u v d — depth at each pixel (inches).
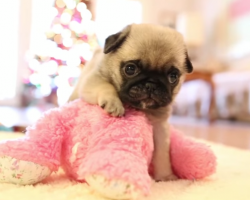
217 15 65.1
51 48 44.8
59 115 11.5
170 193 11.1
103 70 13.6
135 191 8.9
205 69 47.8
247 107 49.4
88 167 9.2
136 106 12.5
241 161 17.3
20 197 9.7
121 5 65.7
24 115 39.2
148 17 68.9
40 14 59.0
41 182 11.4
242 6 56.1
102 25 64.3
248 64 53.9
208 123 47.8
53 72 44.9
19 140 10.8
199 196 10.9
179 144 13.6
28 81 51.6
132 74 12.9
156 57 12.9
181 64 13.9
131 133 10.5
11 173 10.5
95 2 61.4
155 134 13.3
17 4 58.6
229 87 52.4
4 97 58.4
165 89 12.8
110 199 9.6
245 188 12.1
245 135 33.2
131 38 13.3
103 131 10.6
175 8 71.0
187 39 60.8
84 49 44.7
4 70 58.3
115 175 8.9
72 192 10.2
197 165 12.9
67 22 45.2
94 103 12.1
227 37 61.3
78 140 11.1
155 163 13.4
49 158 10.7
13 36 58.6
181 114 63.2
